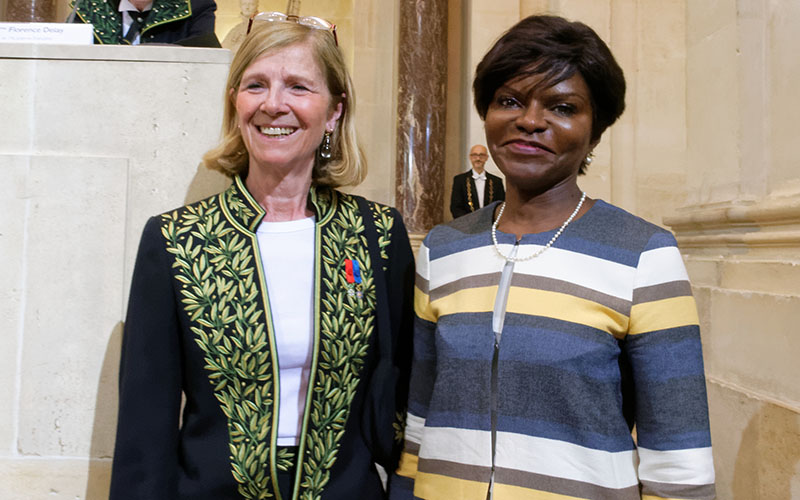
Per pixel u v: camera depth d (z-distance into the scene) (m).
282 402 1.39
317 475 1.36
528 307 1.19
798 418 2.17
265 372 1.36
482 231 1.36
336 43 1.52
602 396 1.13
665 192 5.89
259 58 1.43
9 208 1.68
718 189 3.06
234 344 1.35
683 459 1.09
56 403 1.68
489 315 1.23
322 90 1.46
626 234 1.21
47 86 1.72
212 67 1.76
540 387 1.15
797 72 2.56
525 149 1.23
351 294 1.46
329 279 1.44
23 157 1.69
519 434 1.15
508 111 1.24
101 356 1.69
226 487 1.31
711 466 1.09
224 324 1.35
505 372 1.17
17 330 1.68
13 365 1.67
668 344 1.12
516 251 1.26
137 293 1.36
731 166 2.96
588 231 1.23
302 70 1.42
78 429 1.68
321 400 1.39
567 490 1.11
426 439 1.27
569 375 1.13
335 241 1.49
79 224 1.70
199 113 1.75
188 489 1.31
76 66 1.73
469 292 1.28
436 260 1.38
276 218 1.52
